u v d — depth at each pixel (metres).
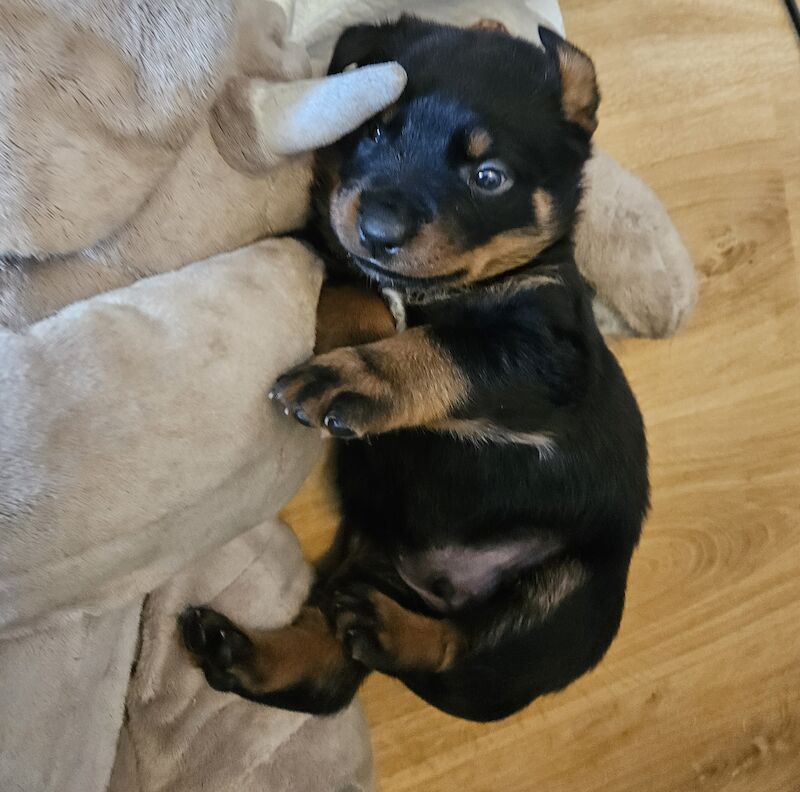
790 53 0.57
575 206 0.36
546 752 0.49
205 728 0.38
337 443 0.42
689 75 0.55
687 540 0.54
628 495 0.40
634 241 0.44
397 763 0.47
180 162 0.27
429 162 0.32
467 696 0.39
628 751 0.51
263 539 0.40
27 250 0.25
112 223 0.26
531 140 0.33
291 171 0.30
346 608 0.37
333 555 0.44
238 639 0.36
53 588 0.25
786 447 0.56
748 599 0.54
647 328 0.46
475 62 0.33
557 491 0.38
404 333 0.33
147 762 0.37
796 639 0.55
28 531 0.23
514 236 0.34
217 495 0.27
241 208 0.29
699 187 0.55
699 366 0.54
